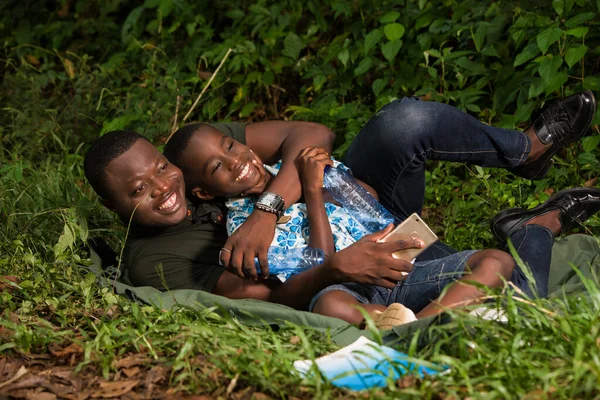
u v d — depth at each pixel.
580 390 2.93
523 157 4.46
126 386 3.29
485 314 3.53
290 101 7.17
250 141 4.57
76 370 3.38
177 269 4.23
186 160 4.20
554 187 5.46
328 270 3.82
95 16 8.69
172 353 3.54
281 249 4.03
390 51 6.12
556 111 4.58
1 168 6.00
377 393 3.08
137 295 4.07
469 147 4.33
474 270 3.70
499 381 2.98
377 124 4.25
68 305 4.06
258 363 3.34
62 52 8.40
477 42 5.95
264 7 7.24
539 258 4.13
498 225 4.46
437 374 3.09
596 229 4.90
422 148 4.24
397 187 4.35
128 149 4.11
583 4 5.61
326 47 6.93
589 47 5.88
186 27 7.51
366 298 3.98
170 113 6.62
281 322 3.72
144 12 8.24
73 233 4.47
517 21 5.84
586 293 3.97
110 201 4.22
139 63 7.71
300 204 4.19
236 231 4.00
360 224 4.18
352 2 6.89
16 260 4.53
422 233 3.78
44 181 5.65
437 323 3.40
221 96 7.13
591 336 3.14
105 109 7.14
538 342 3.21
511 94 5.79
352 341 3.55
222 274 4.19
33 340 3.66
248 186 4.18
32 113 7.09
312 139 4.43
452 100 6.12
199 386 3.28
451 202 5.54
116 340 3.65
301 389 3.17
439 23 6.31
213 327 3.63
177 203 4.16
